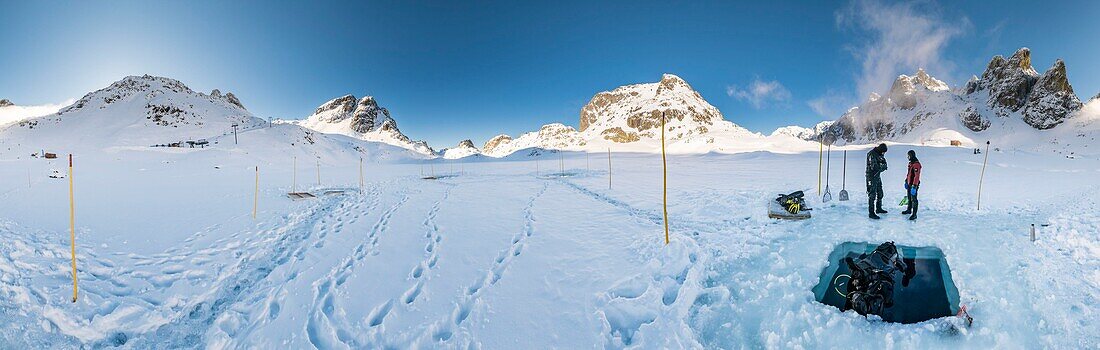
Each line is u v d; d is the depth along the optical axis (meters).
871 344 4.23
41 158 47.59
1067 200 10.78
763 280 5.97
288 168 50.12
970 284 5.43
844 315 4.77
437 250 7.90
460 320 5.12
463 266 6.94
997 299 4.91
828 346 4.24
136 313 5.20
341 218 11.57
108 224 9.93
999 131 157.75
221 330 4.83
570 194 16.66
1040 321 4.35
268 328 4.88
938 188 14.95
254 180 25.83
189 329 5.06
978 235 7.64
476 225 10.27
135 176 28.83
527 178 27.38
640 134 183.25
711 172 29.03
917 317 4.90
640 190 17.33
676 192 16.12
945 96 190.25
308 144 85.50
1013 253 6.46
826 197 12.16
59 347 4.55
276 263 7.43
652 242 7.98
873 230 8.47
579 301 5.41
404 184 23.33
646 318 4.99
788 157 63.94
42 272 6.13
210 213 11.93
